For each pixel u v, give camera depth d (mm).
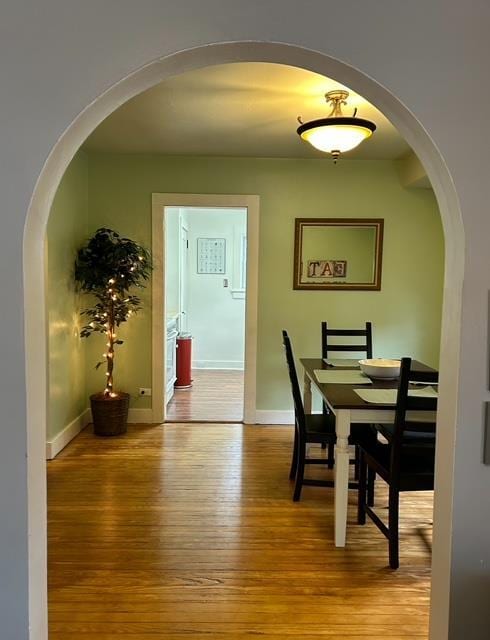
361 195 4668
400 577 2377
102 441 4270
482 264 1402
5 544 1413
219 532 2768
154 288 4691
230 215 7750
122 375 4762
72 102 1340
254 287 4715
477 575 1457
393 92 1371
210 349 7945
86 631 1979
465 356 1421
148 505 3078
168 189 4605
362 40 1359
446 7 1359
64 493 3232
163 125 3623
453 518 1453
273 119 3469
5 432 1394
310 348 4785
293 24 1346
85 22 1330
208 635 1969
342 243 4707
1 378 1384
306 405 3941
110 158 4578
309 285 4723
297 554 2562
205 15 1337
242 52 1398
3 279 1365
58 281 3971
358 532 2805
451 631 1473
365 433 3039
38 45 1328
